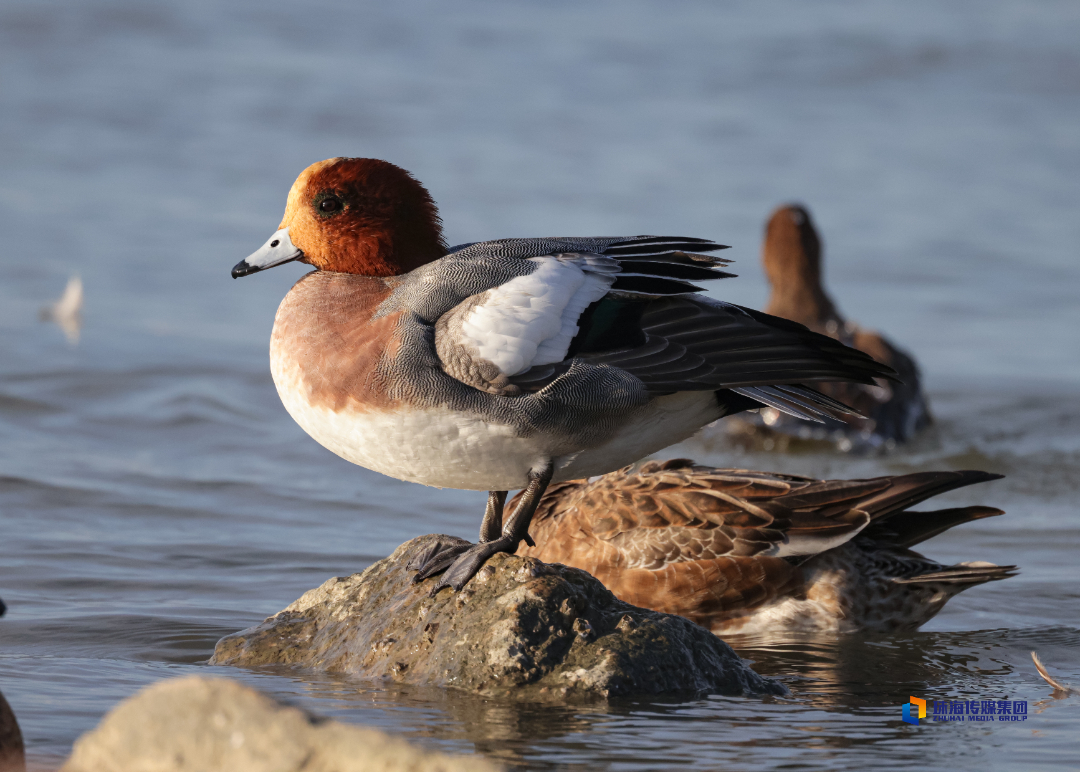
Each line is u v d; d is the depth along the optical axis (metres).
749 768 6.77
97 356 19.08
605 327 8.33
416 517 13.29
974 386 19.69
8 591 10.30
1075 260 27.62
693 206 30.38
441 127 37.38
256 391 18.06
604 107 40.75
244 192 30.42
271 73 41.88
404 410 8.09
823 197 32.19
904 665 9.38
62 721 7.25
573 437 8.23
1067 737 7.45
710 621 10.66
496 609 8.17
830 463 16.22
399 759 5.57
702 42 49.00
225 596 10.48
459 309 8.20
